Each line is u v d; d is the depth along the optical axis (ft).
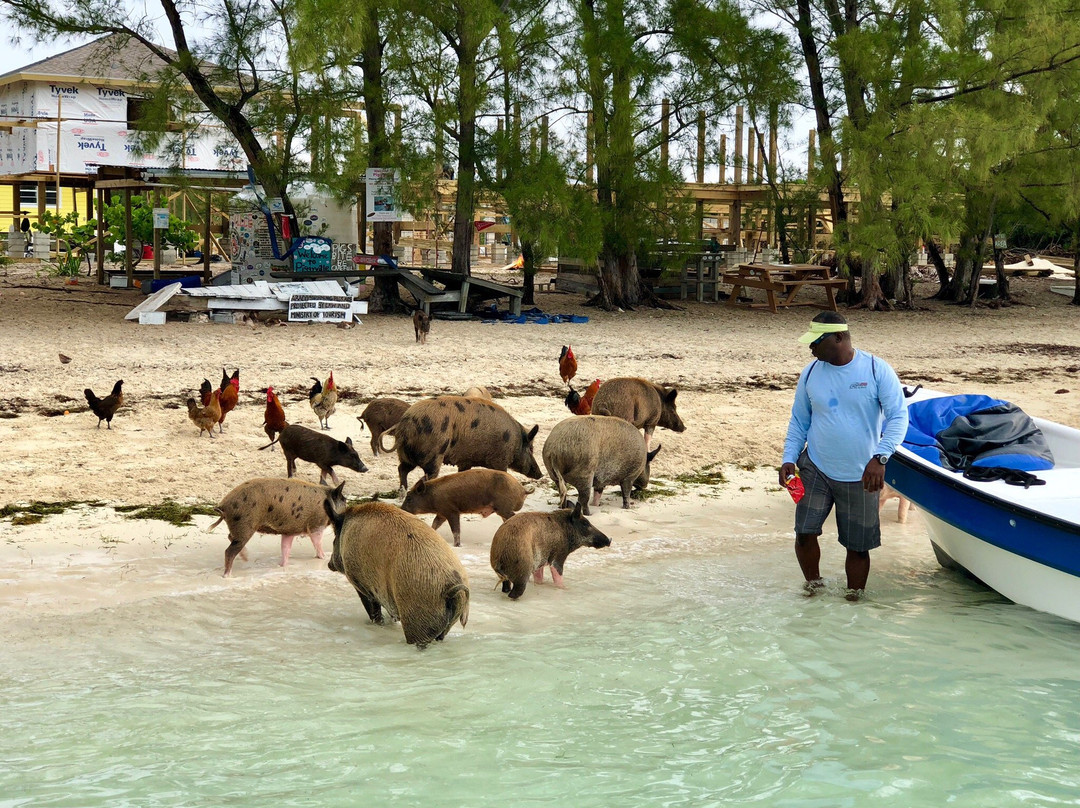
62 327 63.57
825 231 120.37
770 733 17.92
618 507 32.17
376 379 49.08
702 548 28.53
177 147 79.20
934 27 82.64
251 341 60.70
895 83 81.00
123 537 27.09
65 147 119.44
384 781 15.69
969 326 80.02
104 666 19.69
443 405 28.99
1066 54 77.87
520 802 15.23
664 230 81.25
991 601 24.93
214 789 15.25
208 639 21.18
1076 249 98.17
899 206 76.84
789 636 22.36
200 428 37.29
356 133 74.69
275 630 21.77
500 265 138.41
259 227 80.89
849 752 17.29
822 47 87.45
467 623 22.59
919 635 22.61
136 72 85.46
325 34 66.28
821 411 23.65
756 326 77.25
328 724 17.56
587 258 73.56
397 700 18.63
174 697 18.43
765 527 30.60
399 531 20.81
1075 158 81.92
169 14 75.56
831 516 31.94
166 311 69.26
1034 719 18.71
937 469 24.97
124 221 108.06
